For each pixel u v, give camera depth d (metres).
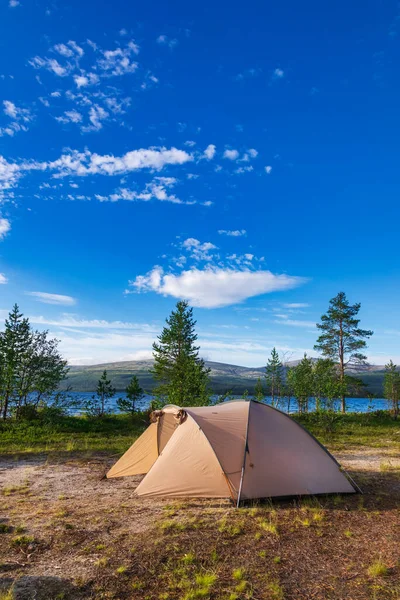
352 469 10.95
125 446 14.53
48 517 6.51
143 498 7.75
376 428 24.72
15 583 4.26
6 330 22.41
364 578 4.41
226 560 4.87
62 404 22.81
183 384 23.72
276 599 3.96
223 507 7.12
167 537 5.58
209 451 7.78
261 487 7.46
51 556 4.97
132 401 25.34
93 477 9.68
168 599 3.97
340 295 42.28
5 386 21.64
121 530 5.92
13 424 19.92
